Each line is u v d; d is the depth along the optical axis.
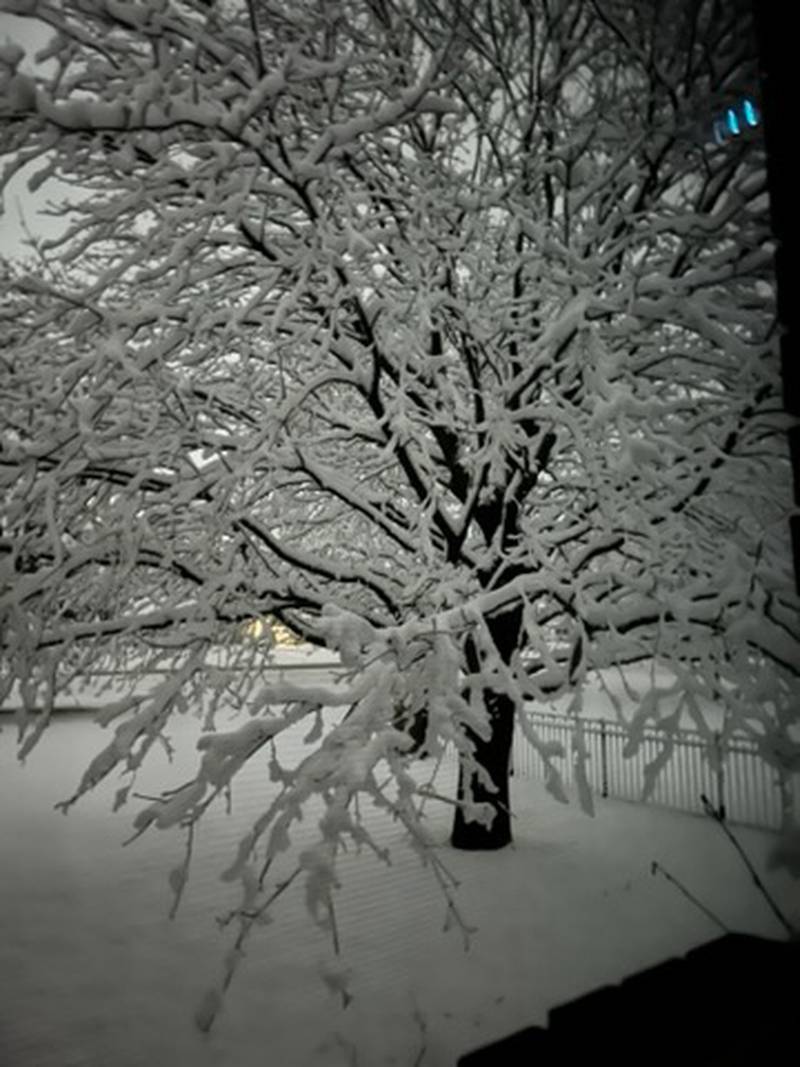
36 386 6.00
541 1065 2.30
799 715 4.76
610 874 6.59
